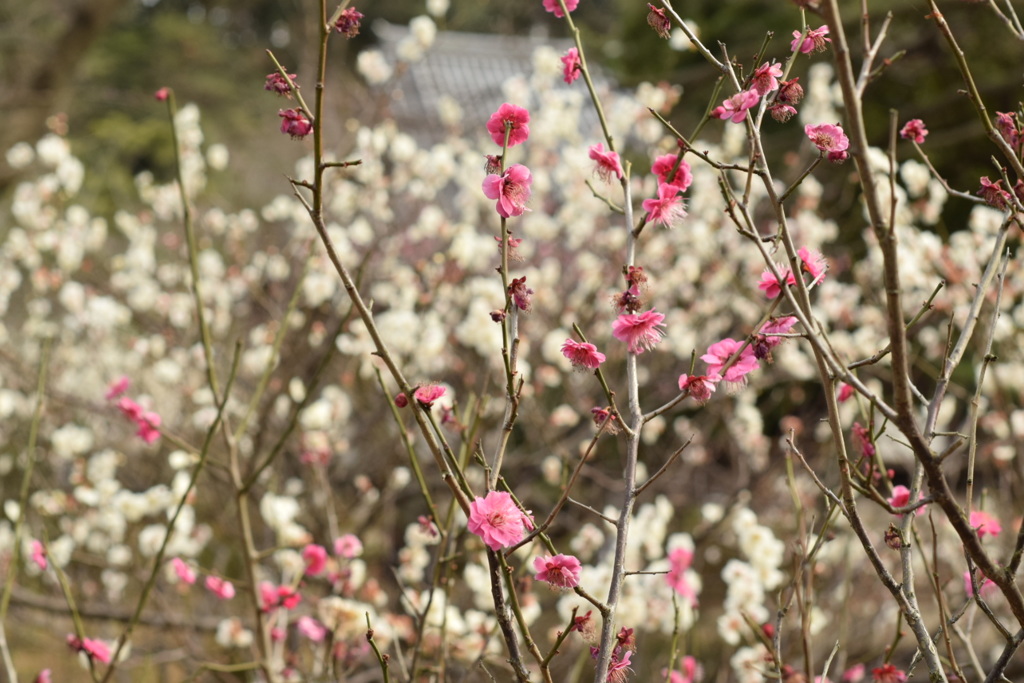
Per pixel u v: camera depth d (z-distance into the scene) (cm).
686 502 649
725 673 413
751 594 325
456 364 565
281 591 286
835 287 543
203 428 515
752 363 158
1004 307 477
